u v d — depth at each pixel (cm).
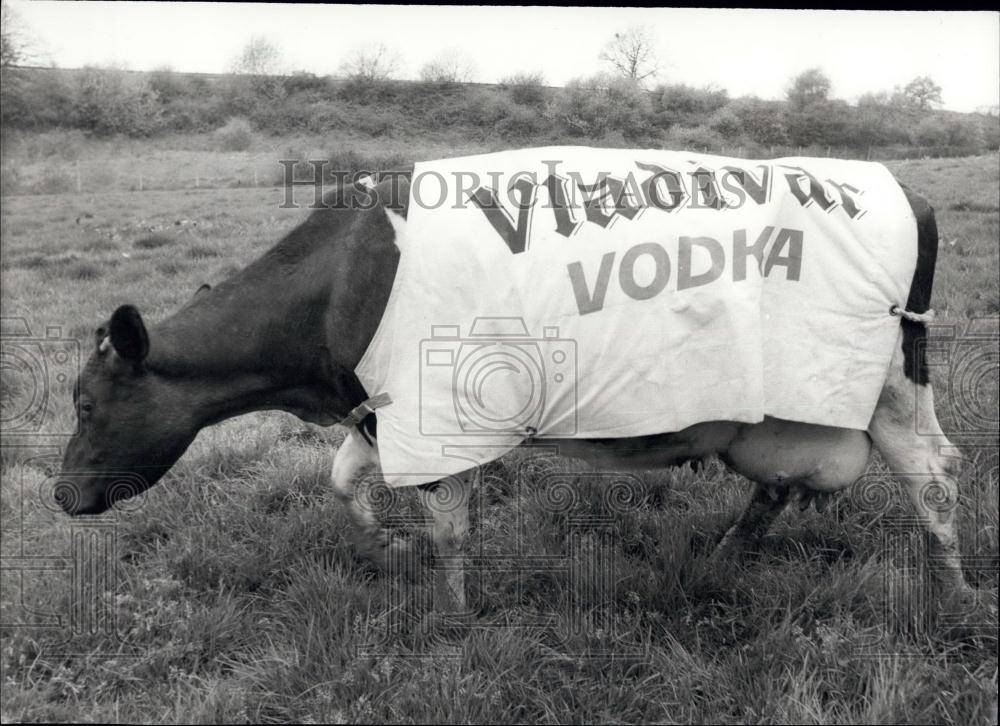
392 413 294
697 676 288
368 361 301
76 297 536
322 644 302
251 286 316
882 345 289
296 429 483
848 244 286
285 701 286
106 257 575
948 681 280
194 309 315
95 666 300
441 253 285
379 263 297
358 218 306
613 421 288
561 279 281
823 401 286
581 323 281
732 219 285
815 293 286
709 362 281
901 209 294
